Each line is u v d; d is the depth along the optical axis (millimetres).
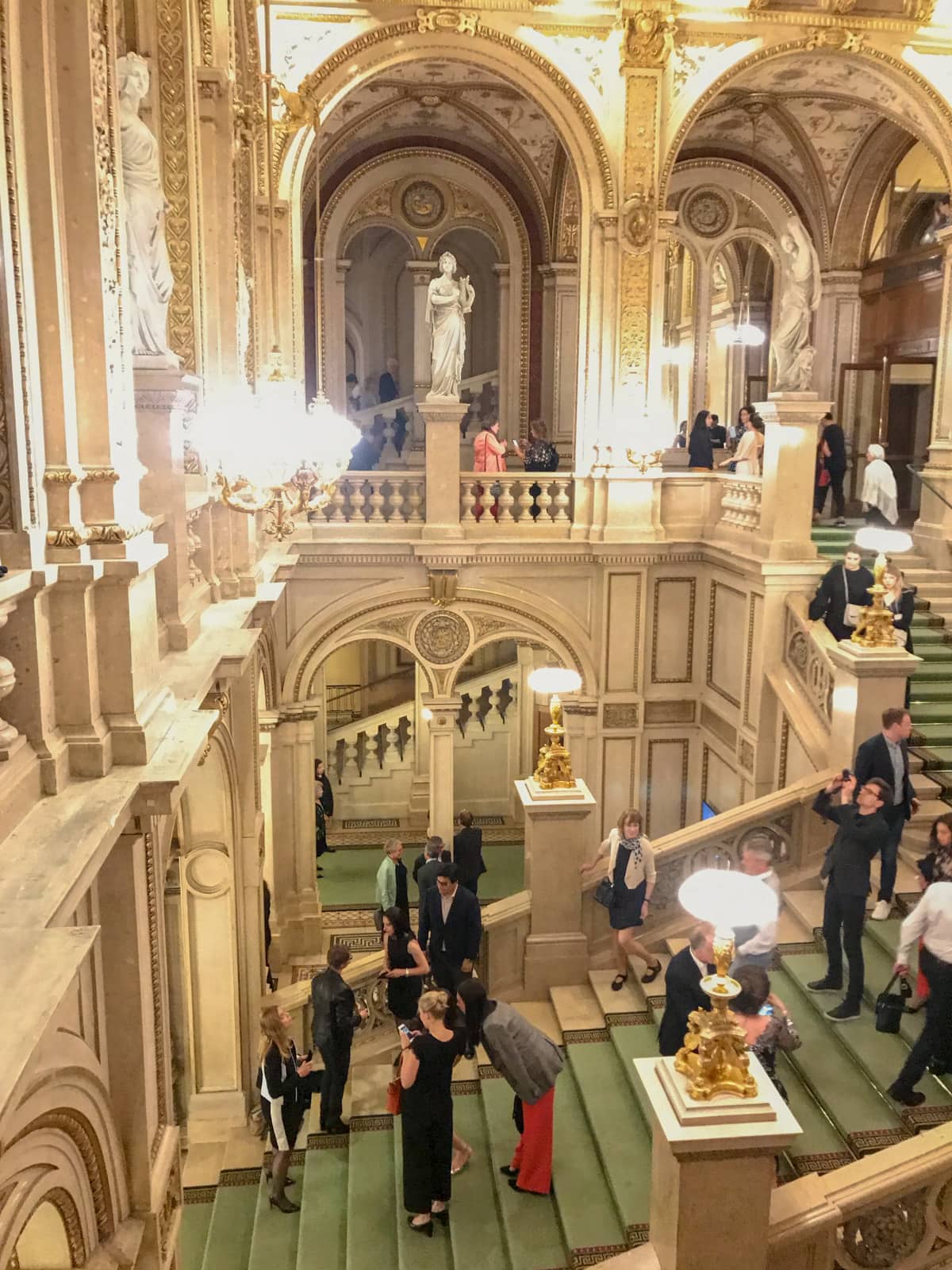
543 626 13758
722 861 9008
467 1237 6465
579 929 8812
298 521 13094
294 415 5820
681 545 13719
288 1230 7469
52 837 3279
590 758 14102
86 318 3855
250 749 9180
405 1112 6461
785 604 11555
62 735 3803
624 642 13836
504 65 12672
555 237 17891
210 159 7543
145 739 3955
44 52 3535
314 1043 8008
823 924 7699
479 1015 6469
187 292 6914
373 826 17234
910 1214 5309
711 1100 4977
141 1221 4242
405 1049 6477
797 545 11664
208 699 6852
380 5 12227
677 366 23062
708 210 18125
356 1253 6570
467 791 17531
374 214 18078
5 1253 3055
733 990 4984
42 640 3668
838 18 12805
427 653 13664
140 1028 4160
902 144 16484
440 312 12820
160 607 5570
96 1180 3973
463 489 13602
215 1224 7980
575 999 8523
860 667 9133
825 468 15062
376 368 21891
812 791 8945
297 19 12227
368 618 13406
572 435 18375
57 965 2580
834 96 14336
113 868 4035
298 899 13438
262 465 5770
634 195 12914
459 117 16875
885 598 10578
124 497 4113
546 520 13602
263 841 11609
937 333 16094
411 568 13367
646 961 8461
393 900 10516
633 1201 6305
